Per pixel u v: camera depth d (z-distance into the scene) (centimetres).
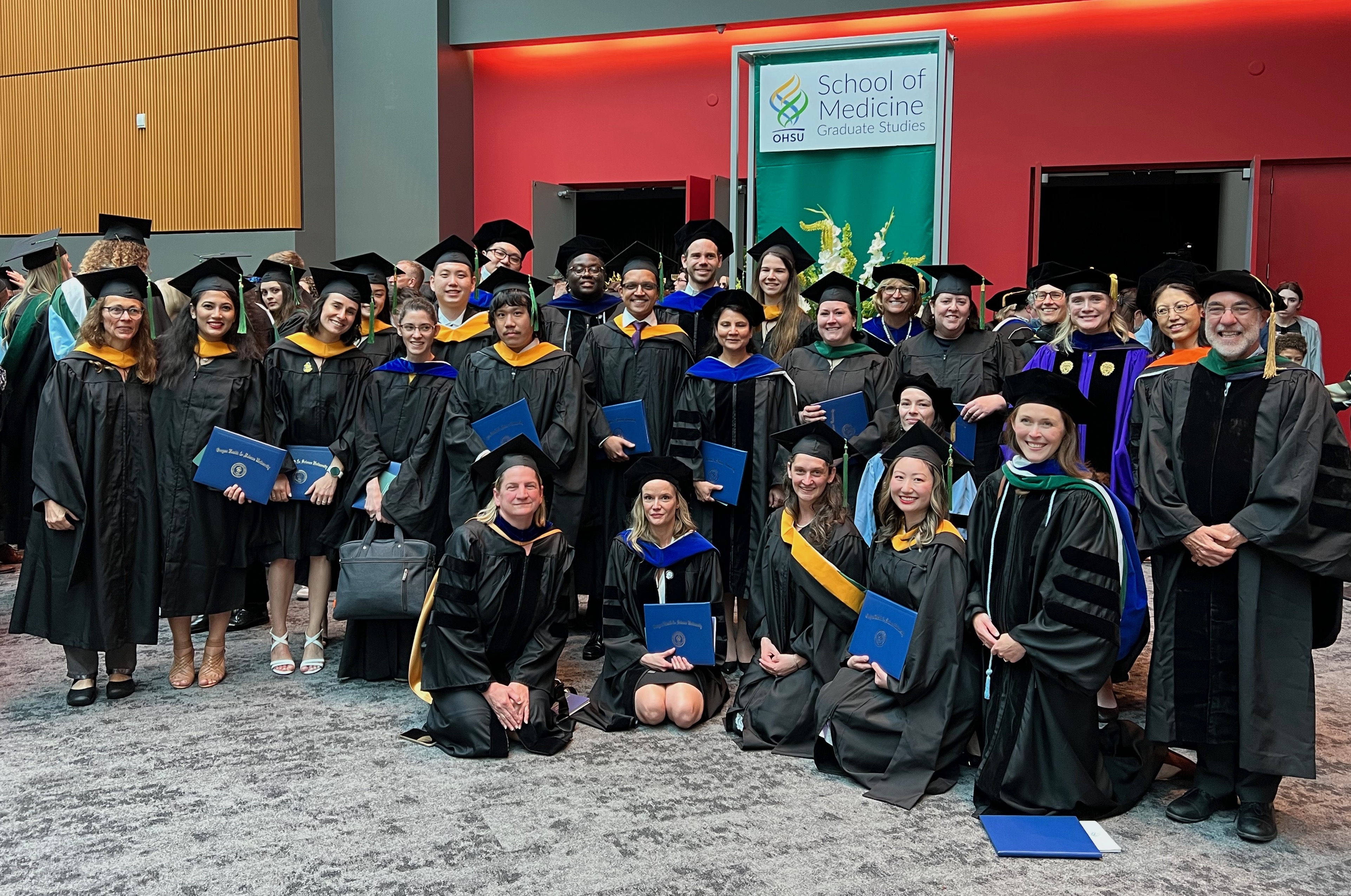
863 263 686
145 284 442
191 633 536
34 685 466
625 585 438
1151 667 337
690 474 441
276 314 631
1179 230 1187
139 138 1225
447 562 398
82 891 282
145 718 423
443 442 482
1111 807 338
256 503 467
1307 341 809
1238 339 329
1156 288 418
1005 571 349
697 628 425
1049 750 336
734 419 487
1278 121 930
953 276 496
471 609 394
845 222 686
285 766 372
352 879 289
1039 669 330
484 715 386
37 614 430
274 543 475
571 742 402
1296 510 307
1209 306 335
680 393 507
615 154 1138
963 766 380
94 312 437
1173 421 340
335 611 446
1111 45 969
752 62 692
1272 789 323
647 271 520
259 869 295
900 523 389
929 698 364
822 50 672
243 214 1177
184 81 1190
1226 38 938
